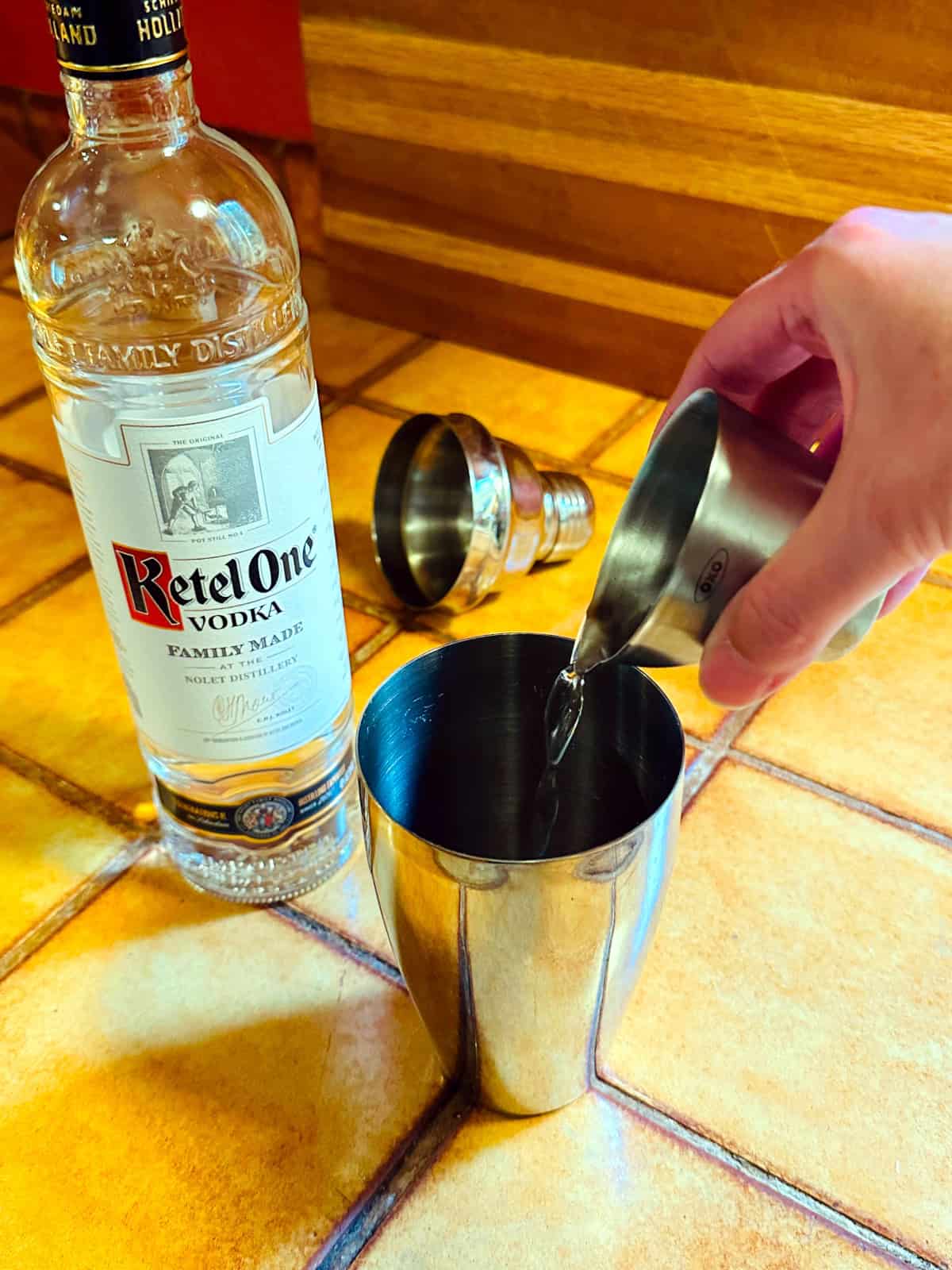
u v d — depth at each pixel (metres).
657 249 0.82
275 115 1.04
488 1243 0.42
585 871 0.37
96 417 0.47
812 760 0.60
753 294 0.44
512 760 0.51
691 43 0.72
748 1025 0.48
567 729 0.46
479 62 0.81
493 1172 0.44
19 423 0.88
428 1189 0.43
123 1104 0.46
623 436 0.84
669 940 0.51
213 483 0.43
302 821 0.54
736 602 0.37
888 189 0.71
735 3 0.69
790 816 0.57
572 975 0.40
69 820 0.58
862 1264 0.41
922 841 0.55
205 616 0.46
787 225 0.75
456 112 0.84
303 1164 0.44
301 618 0.48
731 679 0.38
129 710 0.65
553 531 0.70
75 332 0.53
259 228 0.55
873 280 0.37
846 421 0.38
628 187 0.80
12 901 0.55
